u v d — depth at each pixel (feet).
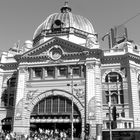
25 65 183.42
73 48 178.19
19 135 162.81
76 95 168.45
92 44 178.29
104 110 175.11
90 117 158.71
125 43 194.90
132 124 164.25
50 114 170.81
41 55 182.50
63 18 219.41
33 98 175.94
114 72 181.98
